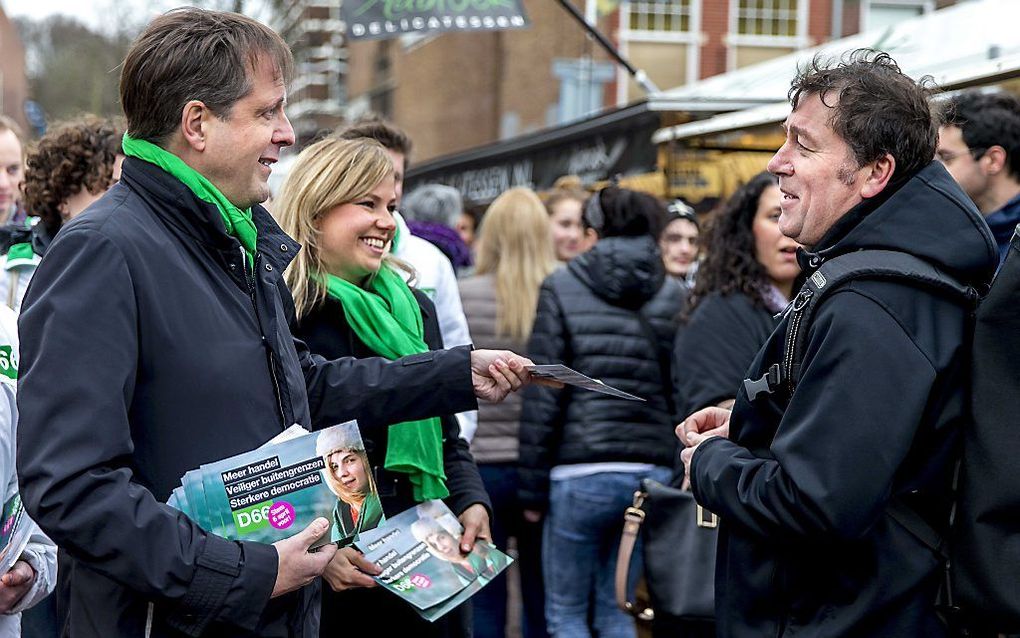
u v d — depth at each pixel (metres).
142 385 2.03
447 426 3.31
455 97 20.88
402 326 3.18
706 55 15.77
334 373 2.76
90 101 35.19
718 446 2.34
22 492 1.94
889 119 2.18
